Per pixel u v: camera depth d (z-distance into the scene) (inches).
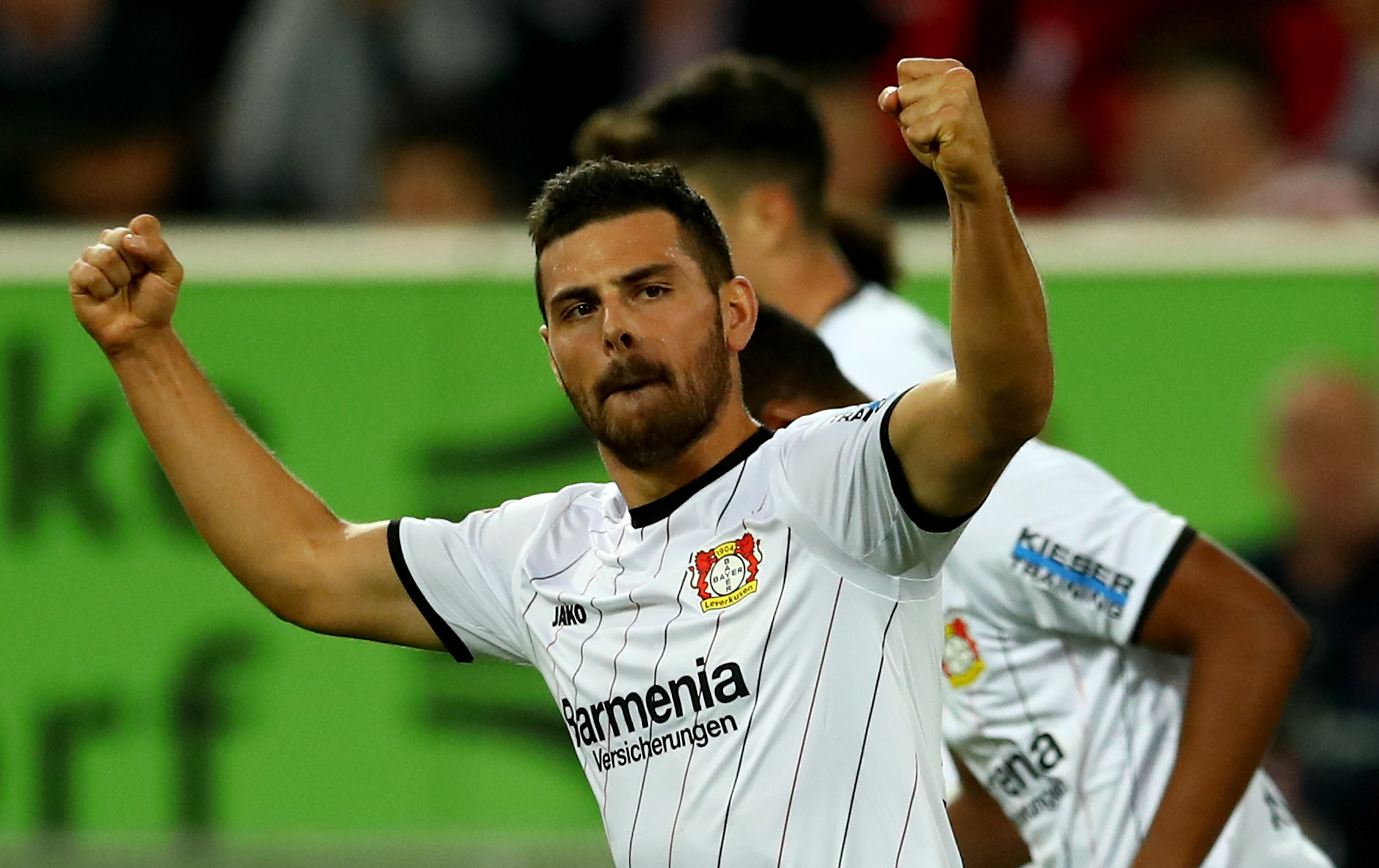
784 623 335.9
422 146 966.4
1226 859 454.6
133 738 660.1
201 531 396.2
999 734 459.8
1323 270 645.3
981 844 490.6
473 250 663.8
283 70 964.6
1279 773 656.4
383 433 661.9
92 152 970.7
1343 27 1016.9
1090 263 649.0
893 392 501.4
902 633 337.7
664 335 341.4
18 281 663.1
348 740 657.6
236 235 663.8
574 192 349.7
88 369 665.0
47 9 983.6
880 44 1024.2
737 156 545.6
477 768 656.4
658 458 345.4
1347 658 652.7
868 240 583.2
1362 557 649.6
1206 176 950.4
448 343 661.3
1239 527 649.0
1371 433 644.1
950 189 306.5
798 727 333.7
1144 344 649.0
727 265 355.6
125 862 658.8
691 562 344.8
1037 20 1000.2
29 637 661.9
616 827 351.6
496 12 1032.8
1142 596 438.3
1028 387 309.3
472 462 660.7
